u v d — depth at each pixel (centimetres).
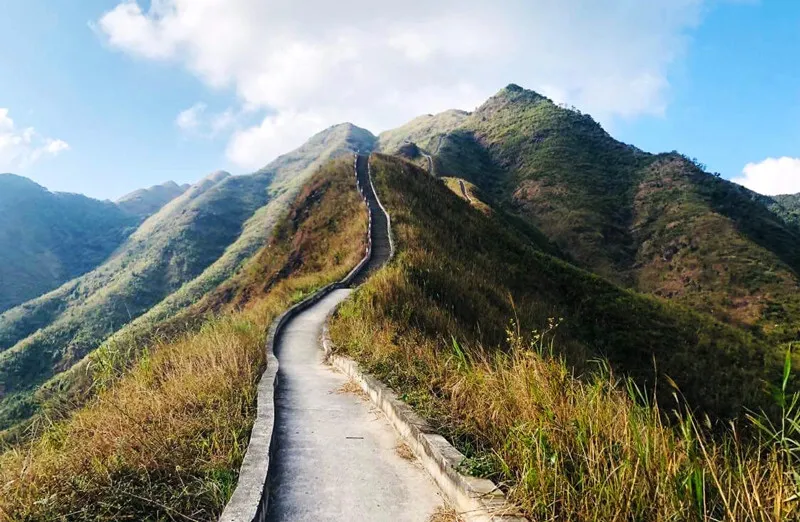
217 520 329
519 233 4638
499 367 513
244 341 859
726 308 4812
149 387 646
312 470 417
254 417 506
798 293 4731
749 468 296
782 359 2175
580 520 288
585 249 6619
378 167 4088
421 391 550
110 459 400
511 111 13288
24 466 404
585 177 8812
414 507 357
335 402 617
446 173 8444
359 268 2072
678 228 6531
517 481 332
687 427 329
